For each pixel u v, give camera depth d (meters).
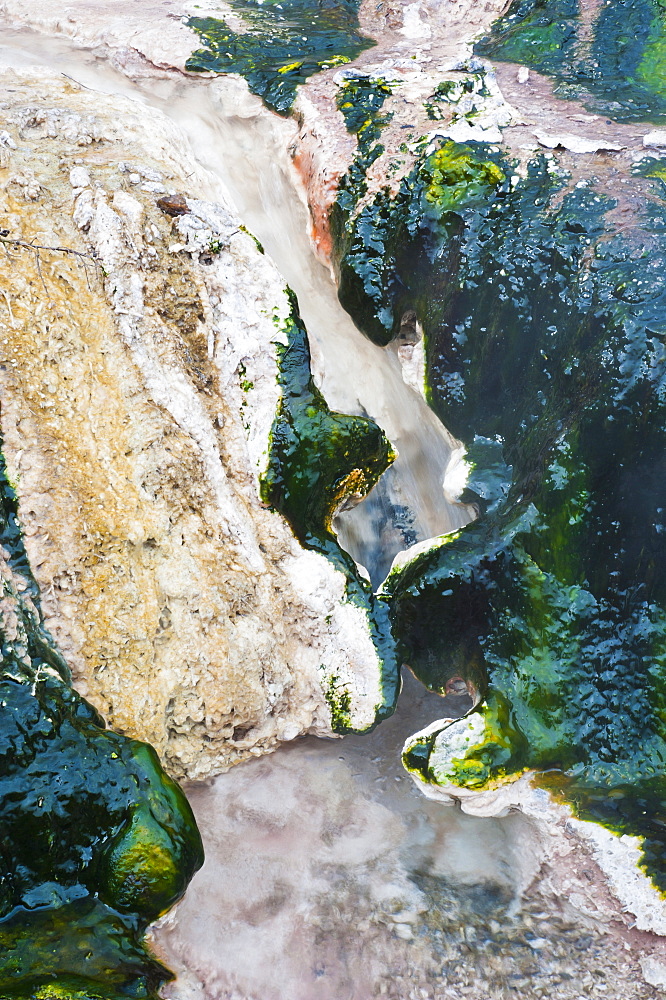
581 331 5.56
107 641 4.87
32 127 5.97
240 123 7.45
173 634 4.96
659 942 4.82
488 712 5.32
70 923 4.18
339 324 6.78
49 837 4.27
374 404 6.65
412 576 5.67
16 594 4.64
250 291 5.75
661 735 5.19
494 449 6.14
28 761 4.29
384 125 6.93
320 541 5.66
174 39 7.70
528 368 5.97
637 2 8.12
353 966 5.00
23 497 4.78
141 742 4.62
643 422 5.15
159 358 5.29
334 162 6.71
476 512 6.16
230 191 7.24
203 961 4.88
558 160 6.39
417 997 4.88
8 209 5.30
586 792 5.16
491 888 5.31
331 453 5.61
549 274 5.84
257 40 8.00
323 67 7.67
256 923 5.10
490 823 5.53
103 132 6.12
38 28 8.02
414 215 6.30
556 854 5.13
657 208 5.91
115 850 4.25
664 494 5.16
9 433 4.80
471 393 6.22
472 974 4.95
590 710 5.31
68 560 4.84
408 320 6.53
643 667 5.28
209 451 5.34
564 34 8.07
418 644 5.76
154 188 5.77
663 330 5.16
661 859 4.92
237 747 5.27
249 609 5.26
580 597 5.38
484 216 6.14
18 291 5.04
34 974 3.89
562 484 5.38
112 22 7.92
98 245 5.29
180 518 5.16
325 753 5.75
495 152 6.52
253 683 5.15
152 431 5.12
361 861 5.40
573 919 5.05
